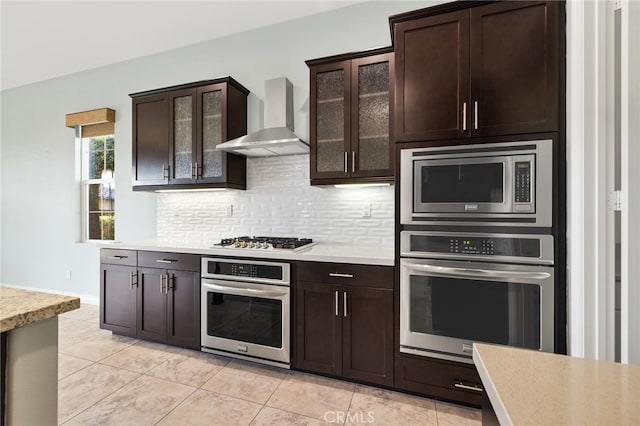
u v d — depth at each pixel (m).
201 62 3.16
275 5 2.62
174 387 2.03
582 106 1.44
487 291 1.70
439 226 1.79
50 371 0.89
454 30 1.76
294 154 2.83
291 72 2.84
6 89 4.17
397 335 1.91
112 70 3.56
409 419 1.73
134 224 3.47
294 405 1.85
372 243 2.60
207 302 2.40
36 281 4.04
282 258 2.18
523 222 1.62
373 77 2.24
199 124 2.75
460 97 1.75
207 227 3.14
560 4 1.59
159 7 2.61
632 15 1.24
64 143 3.85
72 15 2.70
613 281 1.41
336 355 2.05
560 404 0.51
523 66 1.64
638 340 1.24
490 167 1.68
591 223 1.43
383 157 2.22
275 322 2.20
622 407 0.50
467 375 1.75
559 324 1.58
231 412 1.79
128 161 3.50
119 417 1.74
